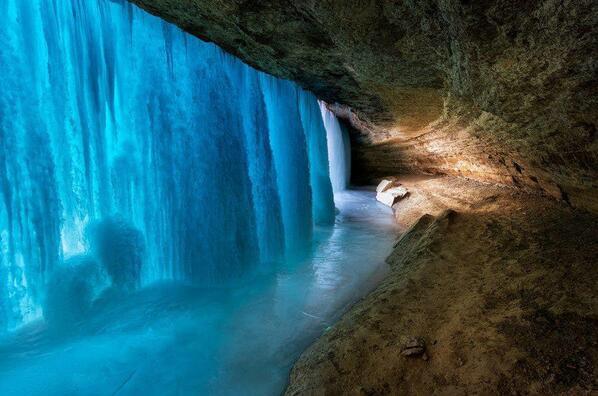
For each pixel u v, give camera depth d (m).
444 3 2.84
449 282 4.42
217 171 5.34
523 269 4.14
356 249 7.49
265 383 3.48
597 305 3.08
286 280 5.85
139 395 3.31
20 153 3.66
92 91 4.29
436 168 12.88
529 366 2.67
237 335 4.24
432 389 2.80
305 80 6.77
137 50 4.76
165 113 4.99
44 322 3.94
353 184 16.23
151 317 4.42
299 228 7.70
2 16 3.51
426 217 7.62
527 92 3.63
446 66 4.13
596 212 5.16
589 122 3.46
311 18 4.00
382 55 4.42
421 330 3.54
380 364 3.18
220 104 5.38
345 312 4.74
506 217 6.29
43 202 3.85
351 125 12.31
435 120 7.22
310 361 3.52
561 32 2.52
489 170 8.63
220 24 4.54
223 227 5.40
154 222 5.08
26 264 3.77
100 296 4.41
